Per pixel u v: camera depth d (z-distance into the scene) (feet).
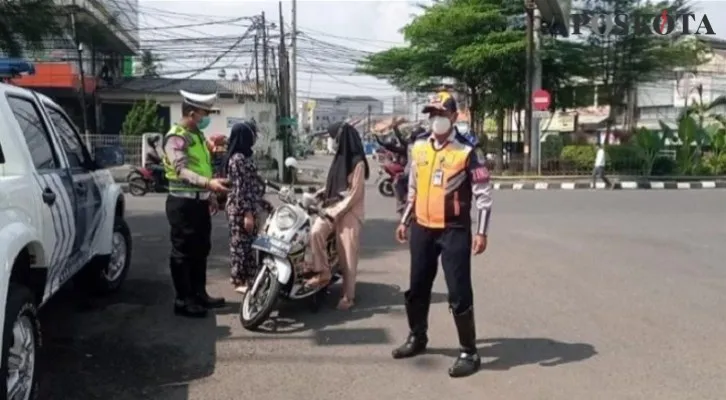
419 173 15.53
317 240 19.39
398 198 38.52
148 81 127.13
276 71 101.24
